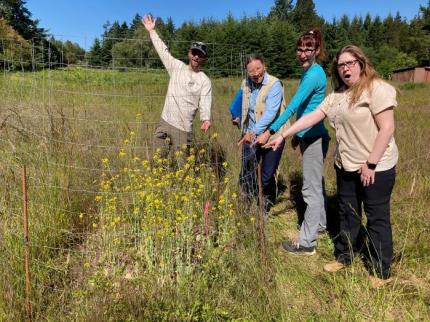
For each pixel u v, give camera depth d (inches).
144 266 122.5
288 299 117.5
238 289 112.7
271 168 154.5
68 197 141.4
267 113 147.1
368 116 108.7
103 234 127.2
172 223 129.6
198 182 139.2
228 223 132.3
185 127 174.7
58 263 123.6
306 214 139.9
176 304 104.5
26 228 102.7
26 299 101.5
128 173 144.0
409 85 1038.4
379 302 113.3
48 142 159.2
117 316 99.4
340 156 118.7
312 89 131.6
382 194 113.0
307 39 131.4
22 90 174.9
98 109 194.9
